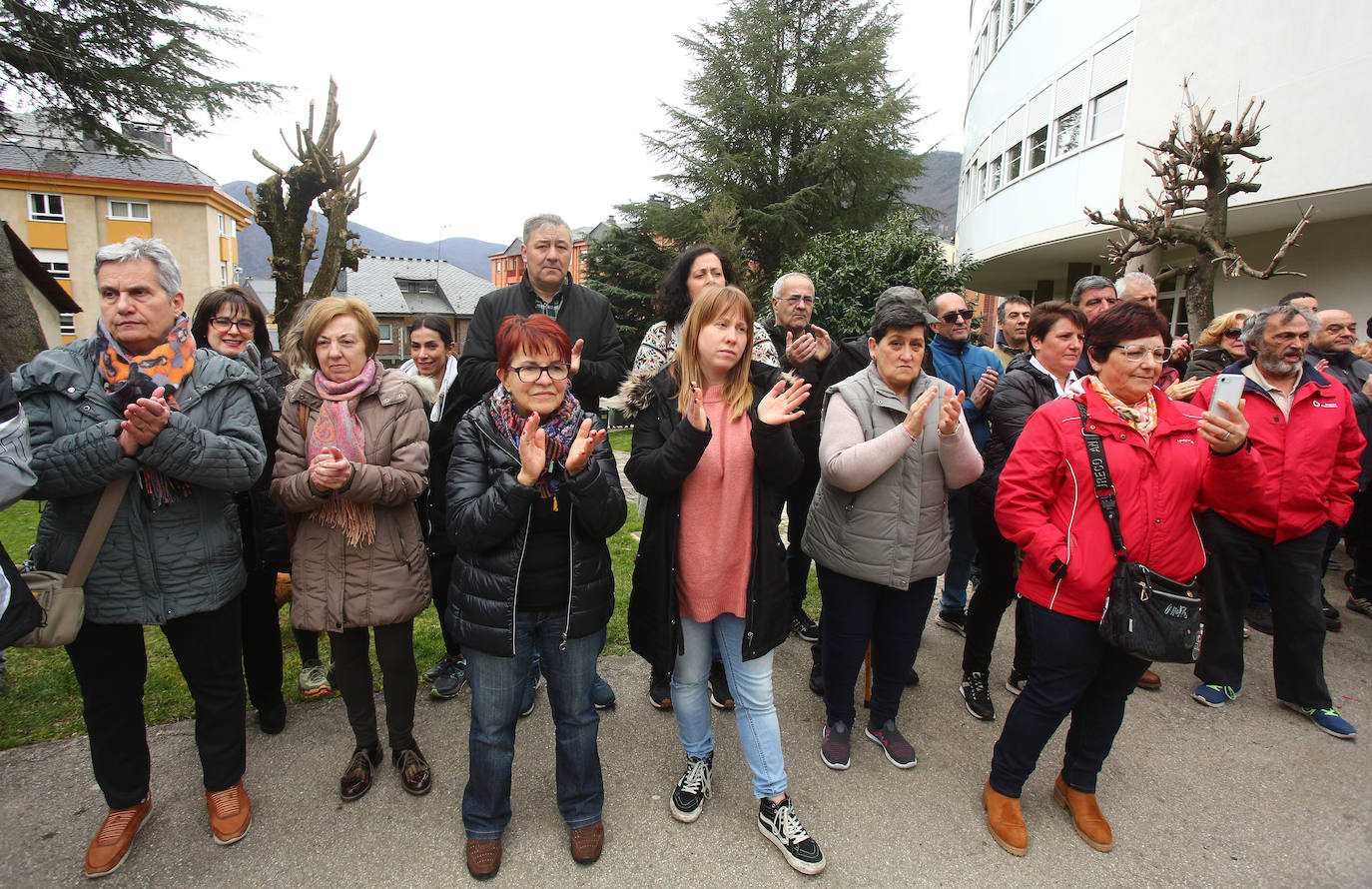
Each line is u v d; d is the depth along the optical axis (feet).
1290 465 9.21
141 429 5.55
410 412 7.42
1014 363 10.03
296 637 9.61
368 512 7.00
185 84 35.09
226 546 6.59
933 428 7.68
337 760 8.07
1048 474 6.91
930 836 7.02
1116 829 7.21
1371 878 6.52
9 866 6.34
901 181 58.59
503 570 6.13
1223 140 15.56
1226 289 31.48
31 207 91.09
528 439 5.64
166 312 6.27
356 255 25.82
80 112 34.27
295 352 8.69
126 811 6.57
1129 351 6.59
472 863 6.31
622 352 10.15
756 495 6.68
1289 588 9.34
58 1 31.73
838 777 7.98
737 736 8.82
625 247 64.64
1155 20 26.96
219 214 105.60
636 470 6.59
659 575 6.61
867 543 7.55
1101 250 35.83
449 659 9.78
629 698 9.70
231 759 6.75
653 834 6.96
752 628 6.49
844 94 57.93
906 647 8.07
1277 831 7.18
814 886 6.29
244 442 6.48
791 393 6.30
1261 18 23.22
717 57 58.70
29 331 29.22
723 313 6.36
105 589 5.99
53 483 5.66
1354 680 10.57
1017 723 6.90
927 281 27.50
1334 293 26.63
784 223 55.16
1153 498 6.49
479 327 9.14
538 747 8.45
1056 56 33.55
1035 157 35.96
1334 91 21.47
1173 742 8.87
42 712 8.86
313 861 6.49
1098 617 6.54
